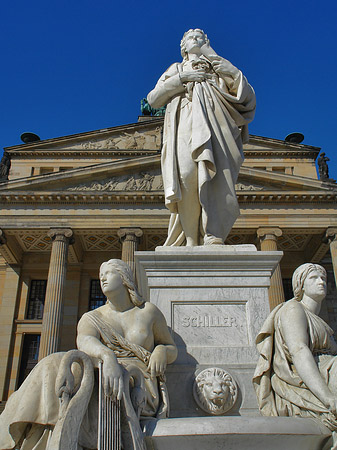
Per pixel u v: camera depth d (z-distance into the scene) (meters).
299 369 3.22
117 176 41.09
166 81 5.62
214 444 2.84
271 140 48.50
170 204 5.30
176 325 4.32
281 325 3.54
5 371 39.22
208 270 4.52
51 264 36.66
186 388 3.97
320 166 44.75
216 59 5.69
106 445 2.72
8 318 41.19
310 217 39.12
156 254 4.51
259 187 40.38
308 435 2.87
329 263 44.59
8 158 47.38
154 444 2.91
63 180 39.91
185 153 5.24
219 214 5.17
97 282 44.28
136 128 49.25
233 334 4.29
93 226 38.50
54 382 2.99
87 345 3.33
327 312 42.84
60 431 2.64
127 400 2.95
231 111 5.54
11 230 38.53
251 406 3.90
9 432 2.89
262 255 4.54
